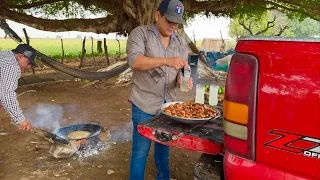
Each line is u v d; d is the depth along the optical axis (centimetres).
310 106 126
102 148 395
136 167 263
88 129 395
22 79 935
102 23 1047
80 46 3472
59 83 952
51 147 349
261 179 141
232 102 148
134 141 262
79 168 338
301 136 129
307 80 125
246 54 141
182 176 326
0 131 459
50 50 2759
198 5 1161
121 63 1045
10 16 1070
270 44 134
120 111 602
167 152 286
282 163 136
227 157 154
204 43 2781
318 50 123
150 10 913
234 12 1365
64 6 1240
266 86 136
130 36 242
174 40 253
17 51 270
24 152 379
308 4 1177
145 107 251
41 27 1074
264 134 139
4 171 327
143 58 222
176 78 257
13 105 264
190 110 233
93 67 1467
